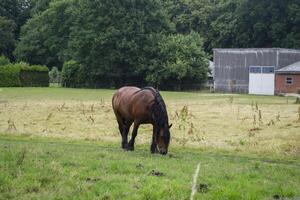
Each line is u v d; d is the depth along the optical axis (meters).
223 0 88.88
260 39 81.44
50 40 88.25
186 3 91.62
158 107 13.38
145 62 70.75
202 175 9.90
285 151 15.76
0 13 102.56
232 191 8.30
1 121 23.64
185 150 15.59
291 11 76.44
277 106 35.44
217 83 68.62
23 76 69.38
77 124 23.12
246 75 66.56
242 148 16.20
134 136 14.55
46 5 100.88
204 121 24.72
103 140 17.78
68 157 11.69
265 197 8.27
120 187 8.45
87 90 60.78
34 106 32.53
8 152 11.72
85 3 71.88
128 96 14.80
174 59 69.88
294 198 8.41
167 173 9.95
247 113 29.28
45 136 18.55
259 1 79.44
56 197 7.66
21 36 95.12
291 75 61.62
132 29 70.69
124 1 71.12
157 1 73.62
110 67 71.31
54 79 82.00
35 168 9.70
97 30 71.06
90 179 9.12
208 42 88.56
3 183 8.36
